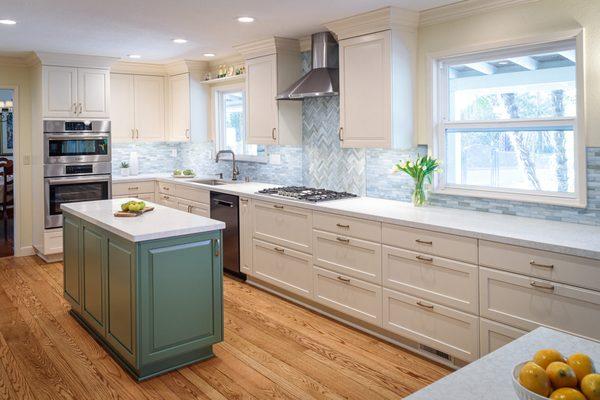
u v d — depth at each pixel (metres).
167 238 2.94
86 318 3.65
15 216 5.96
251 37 4.68
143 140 6.42
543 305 2.54
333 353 3.31
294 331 3.68
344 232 3.65
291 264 4.19
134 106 6.31
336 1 3.44
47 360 3.22
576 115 2.99
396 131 3.75
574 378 0.93
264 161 5.58
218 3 3.52
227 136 6.32
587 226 2.93
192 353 3.16
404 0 3.39
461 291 2.91
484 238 2.76
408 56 3.77
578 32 2.93
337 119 4.58
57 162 5.57
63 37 4.64
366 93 3.89
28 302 4.36
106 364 3.16
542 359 1.00
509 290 2.68
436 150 3.79
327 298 3.86
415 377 2.97
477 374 1.16
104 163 5.90
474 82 3.61
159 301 2.95
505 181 3.46
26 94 5.90
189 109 6.14
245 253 4.75
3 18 3.94
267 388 2.85
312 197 4.15
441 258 3.00
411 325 3.23
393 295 3.32
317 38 4.44
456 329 2.96
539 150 3.26
